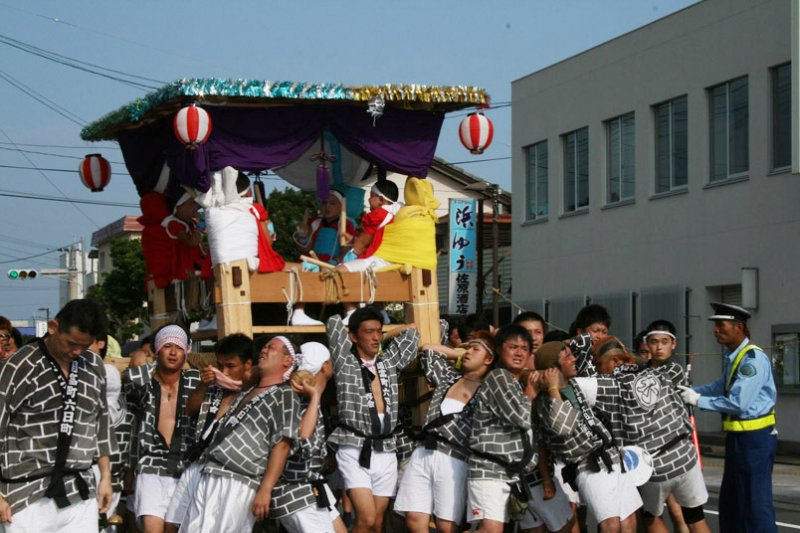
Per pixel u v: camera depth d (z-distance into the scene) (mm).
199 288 12430
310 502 9102
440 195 39625
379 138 12078
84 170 14648
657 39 27734
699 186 26422
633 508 9555
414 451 9953
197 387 9344
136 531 10438
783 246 24078
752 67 24844
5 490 7812
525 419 9062
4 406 7777
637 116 28484
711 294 26328
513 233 33688
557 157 31703
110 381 9398
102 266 54562
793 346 23844
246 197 11711
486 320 12961
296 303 11664
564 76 31312
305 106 11781
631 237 28688
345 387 10219
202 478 8477
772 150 24484
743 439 10508
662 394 9859
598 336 11406
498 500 9188
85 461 8016
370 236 12125
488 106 12242
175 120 10680
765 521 10445
